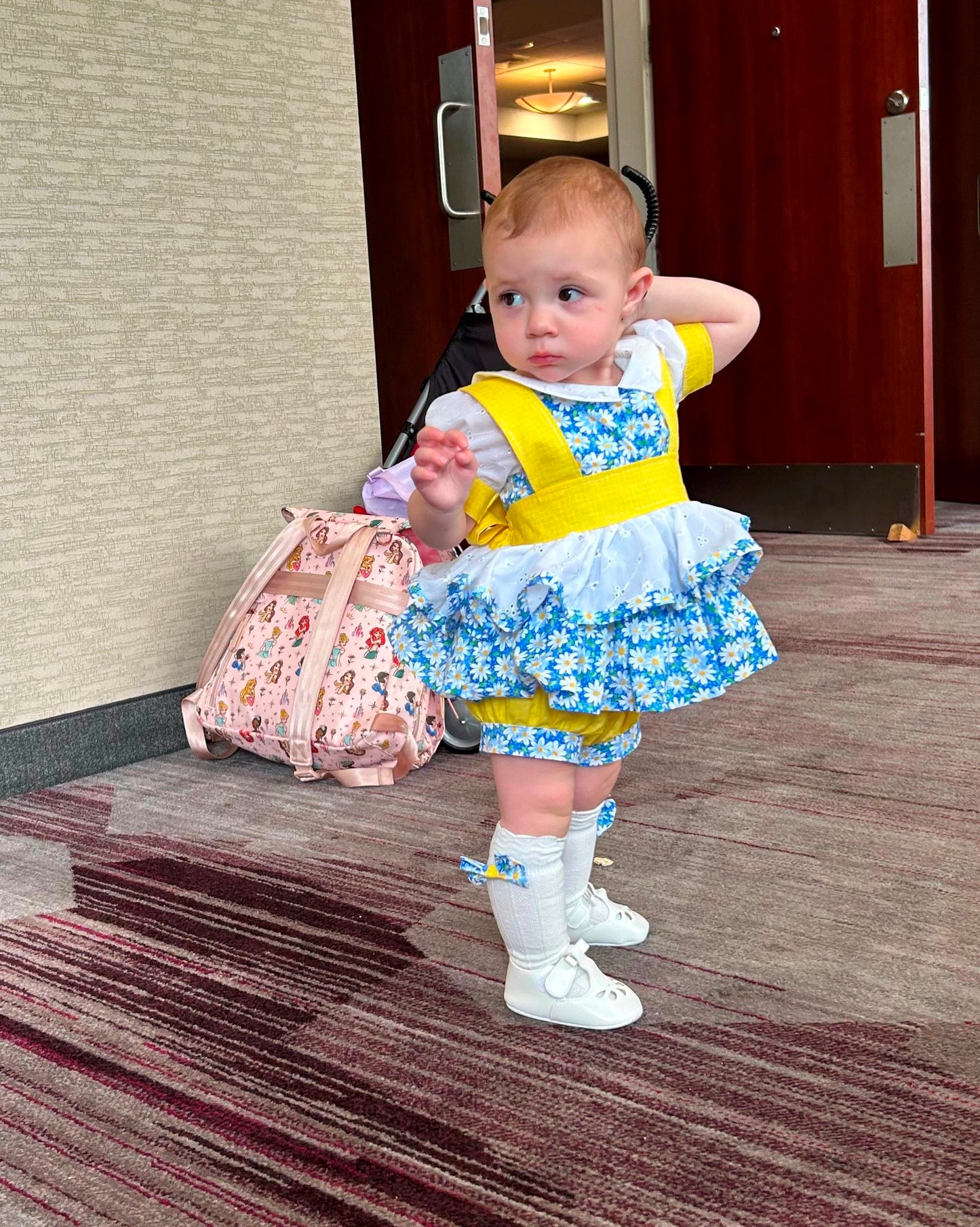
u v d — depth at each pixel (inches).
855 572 139.2
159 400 91.0
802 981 52.6
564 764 47.9
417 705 82.6
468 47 123.4
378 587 82.7
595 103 465.1
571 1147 42.4
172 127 89.6
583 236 43.1
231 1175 42.3
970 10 174.1
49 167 83.4
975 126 176.4
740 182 167.5
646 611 46.1
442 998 53.7
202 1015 53.6
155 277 89.7
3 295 81.9
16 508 84.1
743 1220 38.1
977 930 56.2
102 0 84.8
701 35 167.5
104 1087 48.3
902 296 154.2
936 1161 40.2
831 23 153.4
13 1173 43.1
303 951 58.9
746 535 46.3
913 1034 47.8
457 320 133.6
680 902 60.9
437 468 42.8
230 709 86.3
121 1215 40.6
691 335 50.4
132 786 86.0
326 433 102.3
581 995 50.3
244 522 97.7
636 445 47.1
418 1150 42.9
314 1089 47.3
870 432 160.4
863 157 154.0
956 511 182.7
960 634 109.7
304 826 75.7
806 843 67.2
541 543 47.0
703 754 83.4
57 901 66.4
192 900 65.5
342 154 100.7
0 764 84.4
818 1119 42.9
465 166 127.3
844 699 93.3
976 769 76.9
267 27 94.3
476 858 68.7
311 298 99.8
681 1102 44.6
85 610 88.7
